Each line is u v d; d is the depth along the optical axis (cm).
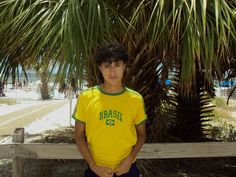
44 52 350
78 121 234
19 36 335
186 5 278
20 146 306
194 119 565
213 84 544
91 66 311
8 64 439
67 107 1549
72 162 491
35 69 437
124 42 346
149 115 428
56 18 306
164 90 444
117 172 230
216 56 304
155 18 302
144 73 391
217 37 300
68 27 285
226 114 1156
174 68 400
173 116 558
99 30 300
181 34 302
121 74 225
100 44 298
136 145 236
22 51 404
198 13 285
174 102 548
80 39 288
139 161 406
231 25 301
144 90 397
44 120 1077
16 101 1881
